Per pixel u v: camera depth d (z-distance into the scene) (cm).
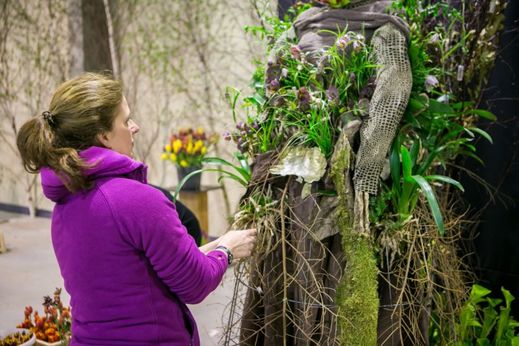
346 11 155
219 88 427
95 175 118
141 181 128
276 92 157
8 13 557
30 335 224
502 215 228
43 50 536
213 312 291
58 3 509
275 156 158
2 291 350
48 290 352
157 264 118
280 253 156
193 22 434
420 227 153
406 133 163
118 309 119
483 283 236
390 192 152
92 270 118
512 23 215
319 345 148
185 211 212
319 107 147
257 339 168
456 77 196
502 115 223
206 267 125
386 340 149
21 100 570
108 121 122
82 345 123
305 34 162
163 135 479
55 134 119
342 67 149
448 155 194
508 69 219
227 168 425
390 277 153
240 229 158
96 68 504
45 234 504
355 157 146
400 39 146
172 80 460
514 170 222
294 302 156
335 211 145
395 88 142
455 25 205
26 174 585
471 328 201
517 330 225
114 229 116
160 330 122
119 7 488
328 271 152
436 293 165
